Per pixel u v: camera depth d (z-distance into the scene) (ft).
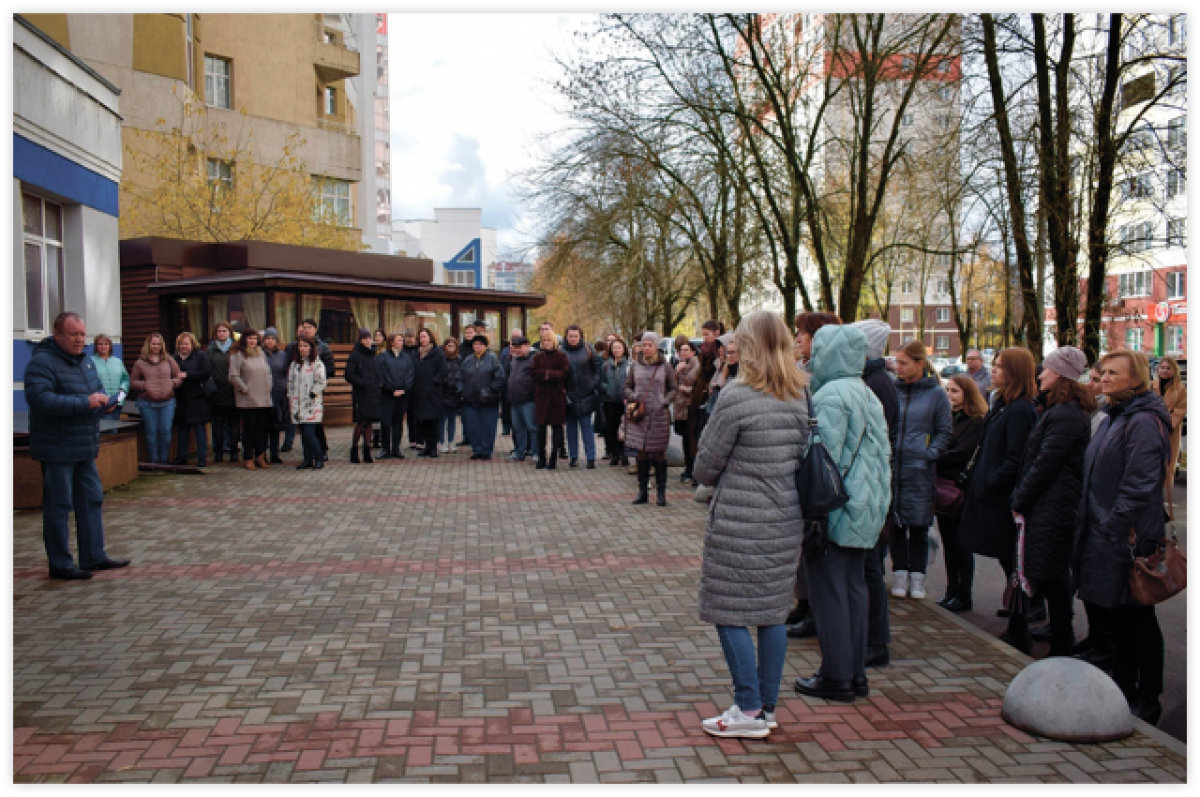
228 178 101.30
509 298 73.92
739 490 12.78
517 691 14.37
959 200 51.88
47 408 20.33
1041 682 13.29
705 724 12.91
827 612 14.30
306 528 27.35
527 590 20.48
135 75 87.76
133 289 62.59
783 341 12.94
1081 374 16.47
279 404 43.47
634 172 79.15
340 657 15.85
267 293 58.08
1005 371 18.53
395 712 13.46
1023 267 49.85
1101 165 45.11
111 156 46.57
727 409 12.70
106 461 33.76
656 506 32.17
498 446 54.95
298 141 116.98
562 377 42.65
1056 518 16.47
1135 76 45.27
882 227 94.53
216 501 32.01
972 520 19.07
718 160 75.31
